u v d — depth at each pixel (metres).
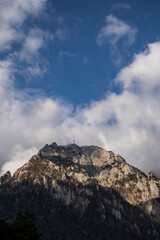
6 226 106.75
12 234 103.12
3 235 99.06
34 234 107.25
